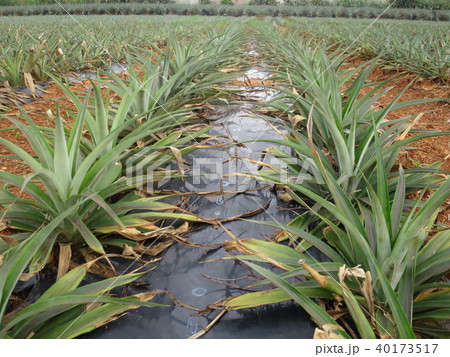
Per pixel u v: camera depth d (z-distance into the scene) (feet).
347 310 4.65
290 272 4.48
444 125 11.66
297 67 13.21
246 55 22.31
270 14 74.74
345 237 5.08
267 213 7.53
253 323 4.88
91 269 5.74
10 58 15.51
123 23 40.73
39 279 5.64
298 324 4.85
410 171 6.48
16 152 5.31
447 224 6.70
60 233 5.82
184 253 6.36
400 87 16.71
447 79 15.35
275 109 10.55
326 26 38.50
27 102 13.10
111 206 6.36
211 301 5.32
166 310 5.13
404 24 39.75
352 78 18.81
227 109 12.87
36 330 4.39
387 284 3.73
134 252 5.67
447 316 4.22
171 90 12.27
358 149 6.72
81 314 4.55
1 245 5.42
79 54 19.04
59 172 5.45
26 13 83.76
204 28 39.04
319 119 8.47
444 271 4.60
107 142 5.75
